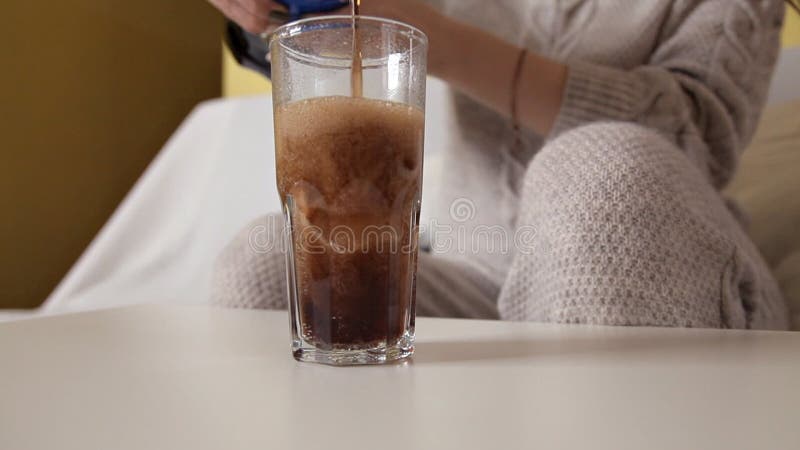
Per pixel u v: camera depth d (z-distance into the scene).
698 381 0.43
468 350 0.51
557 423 0.37
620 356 0.49
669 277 0.59
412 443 0.35
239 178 1.67
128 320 0.64
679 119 0.83
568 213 0.61
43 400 0.41
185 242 1.61
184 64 2.09
